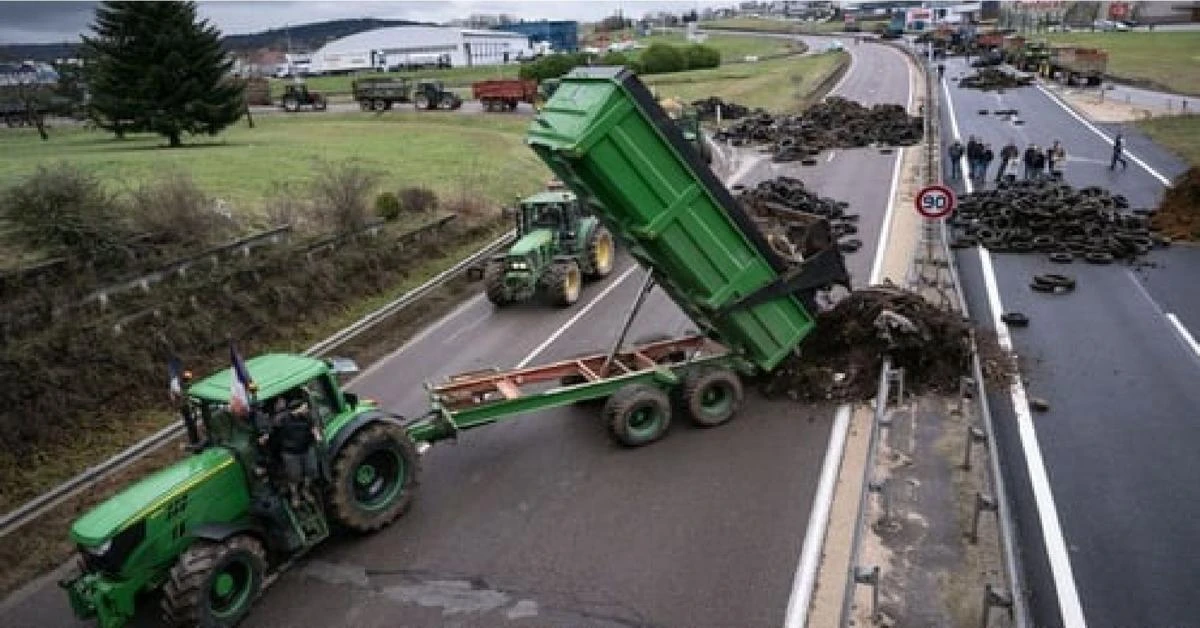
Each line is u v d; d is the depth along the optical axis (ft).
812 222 44.68
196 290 51.31
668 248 35.53
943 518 30.04
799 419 38.91
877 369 40.78
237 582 27.35
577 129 31.99
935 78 193.88
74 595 26.30
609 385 38.24
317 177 89.45
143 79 134.41
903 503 31.09
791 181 86.33
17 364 40.32
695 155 34.47
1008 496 31.58
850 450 35.50
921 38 321.73
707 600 26.63
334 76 335.47
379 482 32.35
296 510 29.12
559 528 31.45
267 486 28.45
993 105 149.79
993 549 28.17
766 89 185.26
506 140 132.46
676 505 32.32
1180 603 25.50
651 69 235.61
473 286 66.28
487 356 50.70
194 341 49.34
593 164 32.78
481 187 94.84
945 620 24.84
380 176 97.96
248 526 27.58
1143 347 45.24
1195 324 48.16
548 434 39.45
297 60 429.38
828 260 39.75
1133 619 24.95
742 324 38.32
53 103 204.85
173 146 134.72
